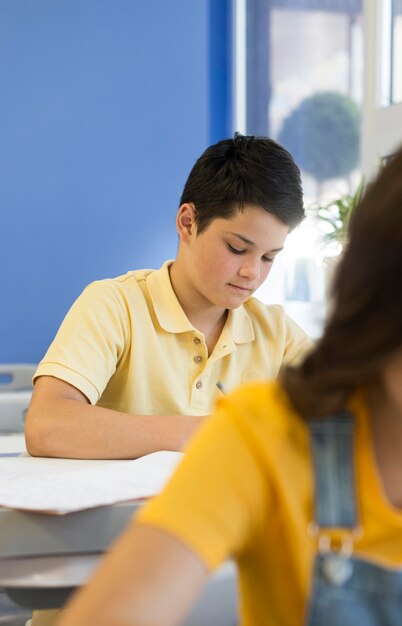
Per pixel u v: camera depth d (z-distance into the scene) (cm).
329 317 53
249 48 380
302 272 325
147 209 363
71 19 353
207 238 140
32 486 98
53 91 353
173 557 52
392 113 257
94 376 140
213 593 94
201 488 54
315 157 335
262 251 139
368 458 54
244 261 140
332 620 53
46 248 354
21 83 350
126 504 93
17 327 353
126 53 359
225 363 154
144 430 129
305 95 341
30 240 353
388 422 55
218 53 383
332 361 54
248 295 143
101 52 356
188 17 364
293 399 55
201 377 150
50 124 353
